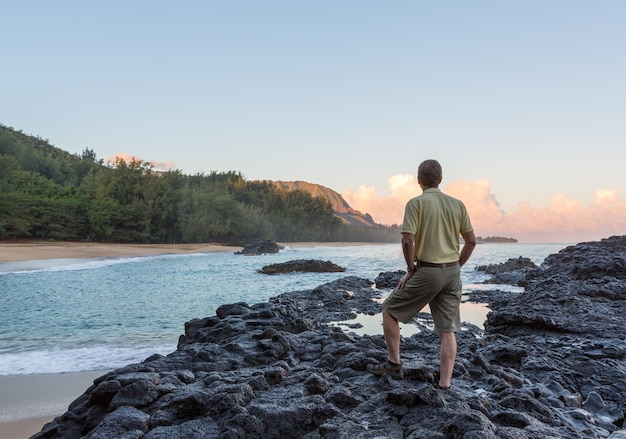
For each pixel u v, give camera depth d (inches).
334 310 578.6
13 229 2598.4
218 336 309.6
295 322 326.6
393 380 191.3
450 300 171.9
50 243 2554.1
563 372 243.1
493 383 197.8
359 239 7234.3
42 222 2780.5
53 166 4153.5
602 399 210.8
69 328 499.2
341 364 224.5
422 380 191.2
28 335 461.7
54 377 318.0
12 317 570.3
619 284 533.6
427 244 166.4
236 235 3848.4
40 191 3245.6
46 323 529.3
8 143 4062.5
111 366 346.9
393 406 166.1
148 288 893.2
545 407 172.9
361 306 609.3
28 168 3981.3
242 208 4069.9
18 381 308.0
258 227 4279.0
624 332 357.1
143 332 478.0
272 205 5502.0
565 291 520.4
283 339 262.8
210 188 4431.6
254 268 1462.8
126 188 3489.2
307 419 165.2
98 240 3171.8
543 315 389.1
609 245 913.5
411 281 170.2
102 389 192.7
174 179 3966.5
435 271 165.0
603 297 510.6
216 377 205.0
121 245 2854.3
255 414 166.4
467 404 164.9
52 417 243.8
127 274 1208.8
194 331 340.5
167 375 209.3
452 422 144.3
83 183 3779.5
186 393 183.2
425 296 170.7
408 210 165.6
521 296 596.1
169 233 3602.4
